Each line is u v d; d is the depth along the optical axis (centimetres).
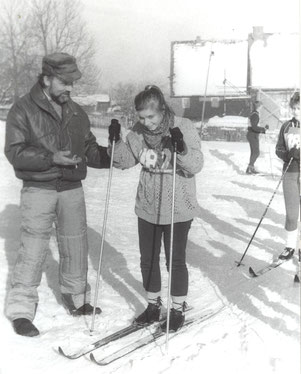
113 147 354
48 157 346
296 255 507
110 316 381
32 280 358
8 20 2947
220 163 1448
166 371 298
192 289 436
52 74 345
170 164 343
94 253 546
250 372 295
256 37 2808
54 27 3047
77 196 369
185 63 3006
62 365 310
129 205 828
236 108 2916
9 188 951
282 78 2759
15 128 349
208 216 739
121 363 310
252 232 645
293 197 509
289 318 364
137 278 467
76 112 365
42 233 358
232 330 348
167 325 328
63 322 371
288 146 515
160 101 331
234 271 484
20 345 333
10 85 2977
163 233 360
